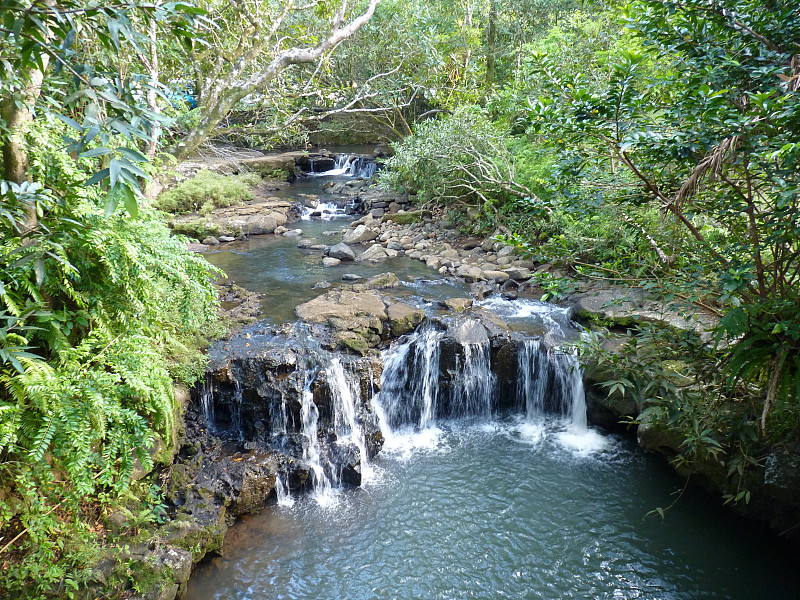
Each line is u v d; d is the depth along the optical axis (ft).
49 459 13.53
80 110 13.47
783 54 11.02
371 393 22.25
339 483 19.88
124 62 12.82
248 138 25.62
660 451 19.83
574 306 26.48
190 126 17.79
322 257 36.50
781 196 10.29
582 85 12.67
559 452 21.72
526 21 60.13
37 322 13.15
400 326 25.25
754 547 16.93
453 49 53.67
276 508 18.65
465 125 39.40
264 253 37.63
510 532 17.65
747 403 14.99
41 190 10.60
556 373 23.76
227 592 15.34
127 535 14.82
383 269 34.37
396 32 48.83
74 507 13.44
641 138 11.27
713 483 18.11
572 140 13.34
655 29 12.60
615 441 22.15
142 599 13.64
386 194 50.57
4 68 7.25
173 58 17.72
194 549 15.67
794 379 12.16
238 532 17.43
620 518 18.16
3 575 12.33
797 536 16.53
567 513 18.42
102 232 13.14
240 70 16.46
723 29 12.06
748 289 12.67
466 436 23.25
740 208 12.25
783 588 15.53
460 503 18.95
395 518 18.30
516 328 25.80
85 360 13.58
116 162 5.73
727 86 11.63
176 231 40.37
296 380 20.76
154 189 15.44
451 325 24.90
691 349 14.65
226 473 18.16
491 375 24.58
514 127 42.98
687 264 14.17
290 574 16.01
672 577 15.97
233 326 24.32
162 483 17.04
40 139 12.22
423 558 16.66
